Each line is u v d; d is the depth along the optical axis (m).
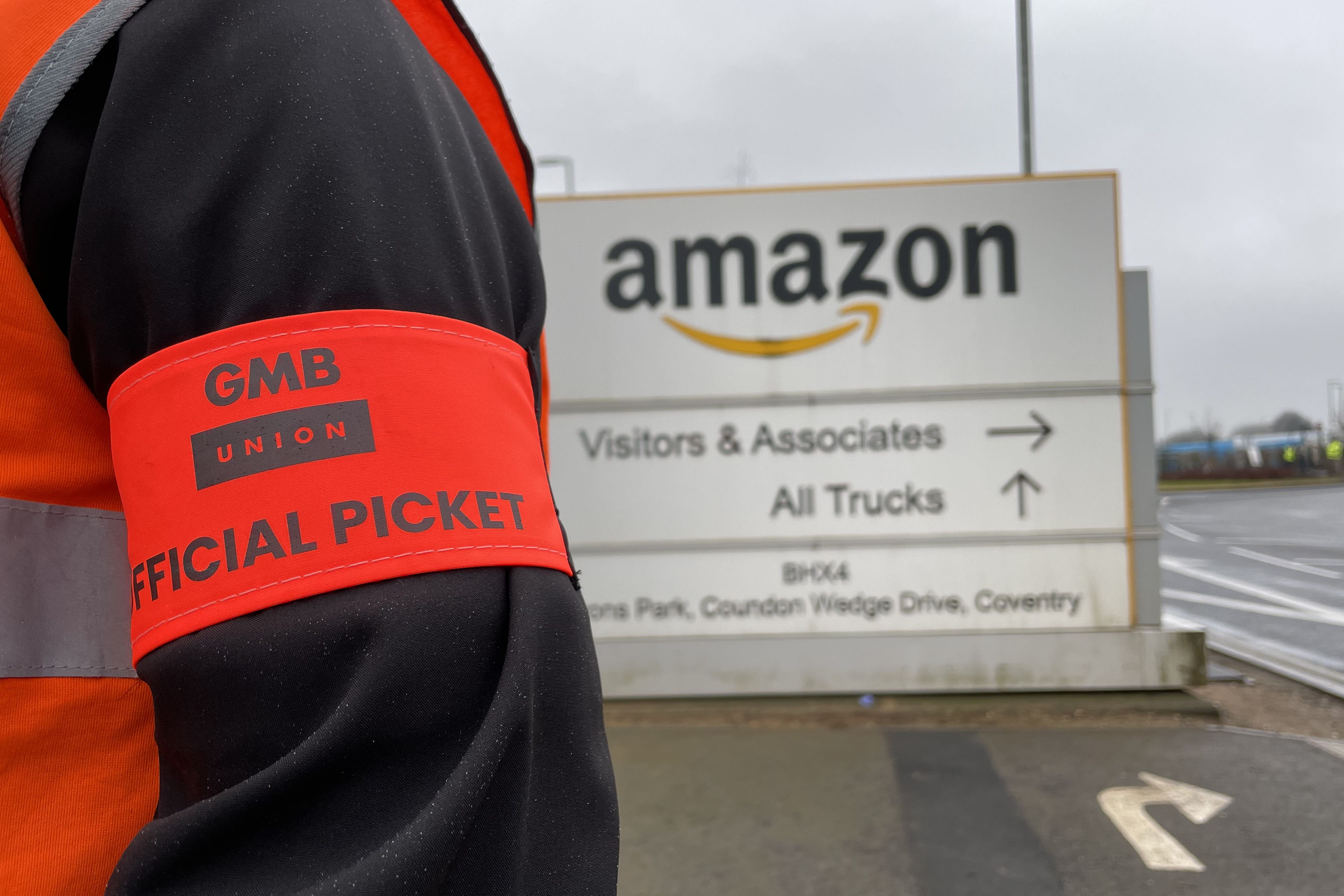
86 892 0.39
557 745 0.36
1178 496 45.25
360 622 0.31
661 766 4.22
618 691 5.22
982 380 5.12
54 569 0.40
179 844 0.30
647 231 5.25
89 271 0.37
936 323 5.14
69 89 0.39
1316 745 4.36
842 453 5.18
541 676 0.36
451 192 0.40
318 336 0.34
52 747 0.39
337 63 0.39
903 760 4.22
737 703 5.15
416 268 0.37
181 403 0.34
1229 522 25.16
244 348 0.34
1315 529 22.09
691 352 5.23
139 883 0.31
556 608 0.37
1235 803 3.65
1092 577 5.09
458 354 0.37
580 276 5.26
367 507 0.33
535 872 0.35
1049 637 5.09
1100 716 4.87
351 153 0.37
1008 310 5.11
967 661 5.12
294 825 0.31
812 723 4.82
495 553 0.35
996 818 3.54
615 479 5.26
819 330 5.19
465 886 0.32
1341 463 62.59
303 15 0.39
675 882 3.08
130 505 0.35
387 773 0.32
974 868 3.12
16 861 0.38
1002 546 5.12
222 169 0.36
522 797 0.33
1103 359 5.08
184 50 0.38
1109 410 5.09
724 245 5.22
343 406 0.34
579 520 5.26
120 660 0.42
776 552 5.20
